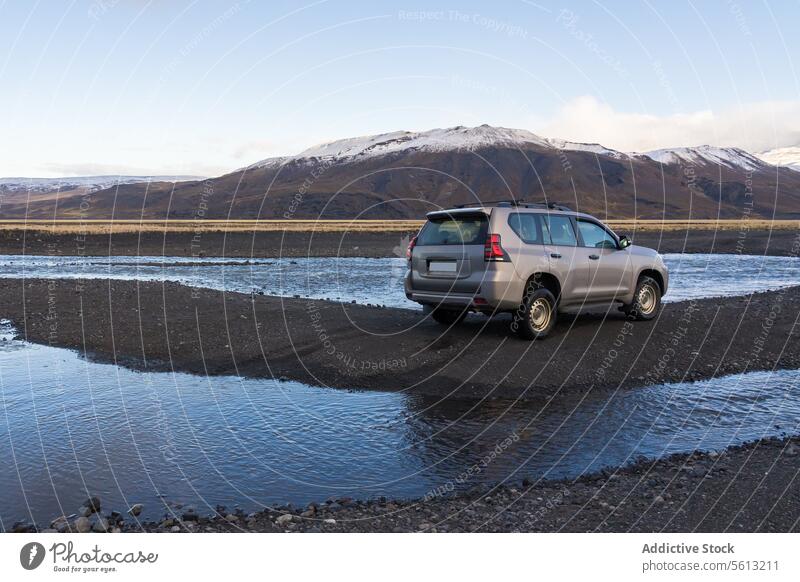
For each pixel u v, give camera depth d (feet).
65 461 16.56
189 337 30.89
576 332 30.35
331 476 15.65
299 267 87.92
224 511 13.64
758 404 21.27
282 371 25.30
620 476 15.21
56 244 148.36
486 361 25.67
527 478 15.28
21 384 23.93
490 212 28.17
